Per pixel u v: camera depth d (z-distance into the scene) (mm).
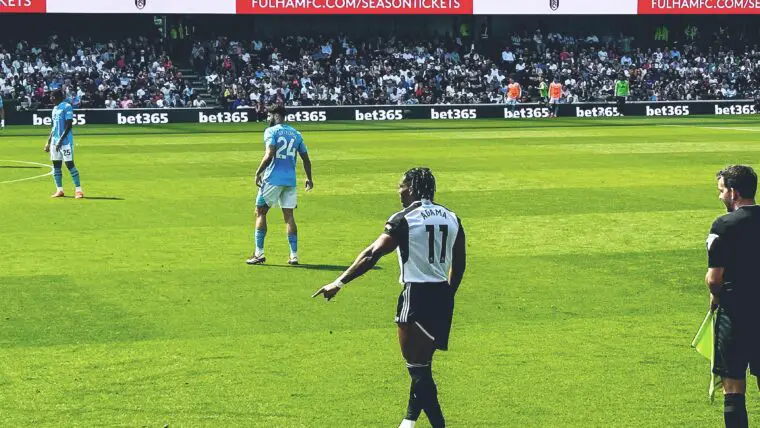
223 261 13164
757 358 6355
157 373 8375
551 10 54656
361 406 7582
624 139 35094
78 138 36344
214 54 53125
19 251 13875
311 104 50406
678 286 11719
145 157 28344
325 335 9578
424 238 6691
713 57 59719
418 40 58125
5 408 7496
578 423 7246
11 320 10117
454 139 35562
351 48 55656
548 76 56000
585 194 19984
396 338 9492
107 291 11430
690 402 7688
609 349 9125
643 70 57281
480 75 55250
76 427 7102
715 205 18328
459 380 8242
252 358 8820
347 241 14727
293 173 12836
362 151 30547
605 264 13008
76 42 51281
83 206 18250
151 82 49531
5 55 48594
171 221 16547
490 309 10633
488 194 20062
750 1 56281
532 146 32219
